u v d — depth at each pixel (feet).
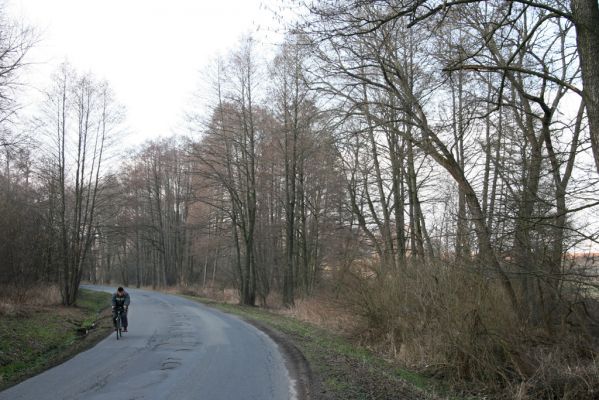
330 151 57.36
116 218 173.27
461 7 33.68
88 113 97.96
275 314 82.43
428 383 32.58
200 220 163.02
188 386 28.25
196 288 162.30
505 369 31.73
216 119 106.83
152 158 194.49
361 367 33.63
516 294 36.94
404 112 47.52
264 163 109.29
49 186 99.60
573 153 27.55
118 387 28.09
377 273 48.91
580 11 22.30
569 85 25.77
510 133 40.55
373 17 29.81
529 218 27.55
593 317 32.91
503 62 37.40
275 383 28.96
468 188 39.83
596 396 27.30
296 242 113.19
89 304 101.55
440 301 38.17
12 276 81.71
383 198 72.08
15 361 36.63
